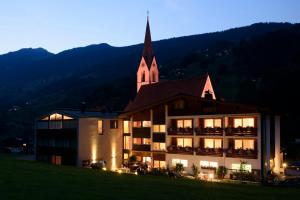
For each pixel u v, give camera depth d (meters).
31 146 105.62
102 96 182.62
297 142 82.38
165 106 59.53
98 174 35.50
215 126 53.50
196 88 76.62
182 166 50.84
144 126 62.94
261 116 47.97
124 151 65.94
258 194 26.95
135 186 26.69
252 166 47.72
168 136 58.56
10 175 28.33
